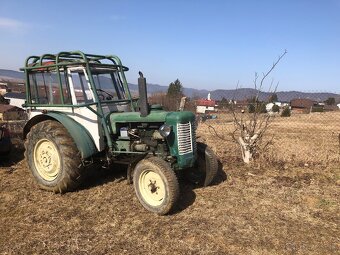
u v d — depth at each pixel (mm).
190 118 5141
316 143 10367
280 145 9516
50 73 5891
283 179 6152
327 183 5992
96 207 5074
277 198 5289
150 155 5156
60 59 5988
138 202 5176
